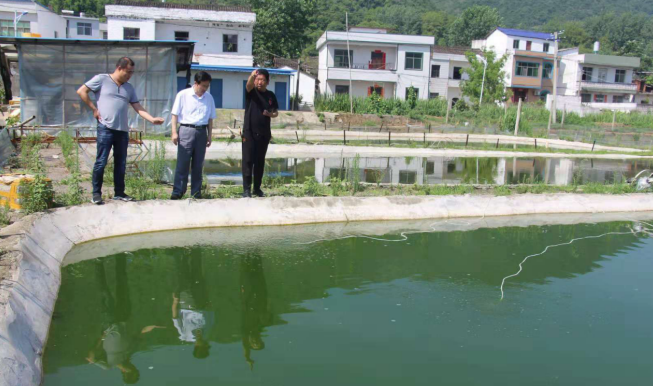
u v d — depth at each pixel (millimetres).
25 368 3082
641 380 3377
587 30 98312
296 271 5340
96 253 5633
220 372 3359
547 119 40750
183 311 4324
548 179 13312
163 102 15297
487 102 47125
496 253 6195
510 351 3758
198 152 6992
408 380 3305
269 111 7191
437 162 16734
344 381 3271
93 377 3266
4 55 15594
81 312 4223
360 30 45594
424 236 6887
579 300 4773
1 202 6055
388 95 46094
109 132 6184
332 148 19109
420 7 105375
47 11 42875
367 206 7691
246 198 7148
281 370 3398
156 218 6512
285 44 48719
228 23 34625
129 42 14477
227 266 5410
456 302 4652
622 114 43719
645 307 4633
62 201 6352
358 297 4711
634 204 9094
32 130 13422
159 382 3213
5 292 3611
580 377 3406
